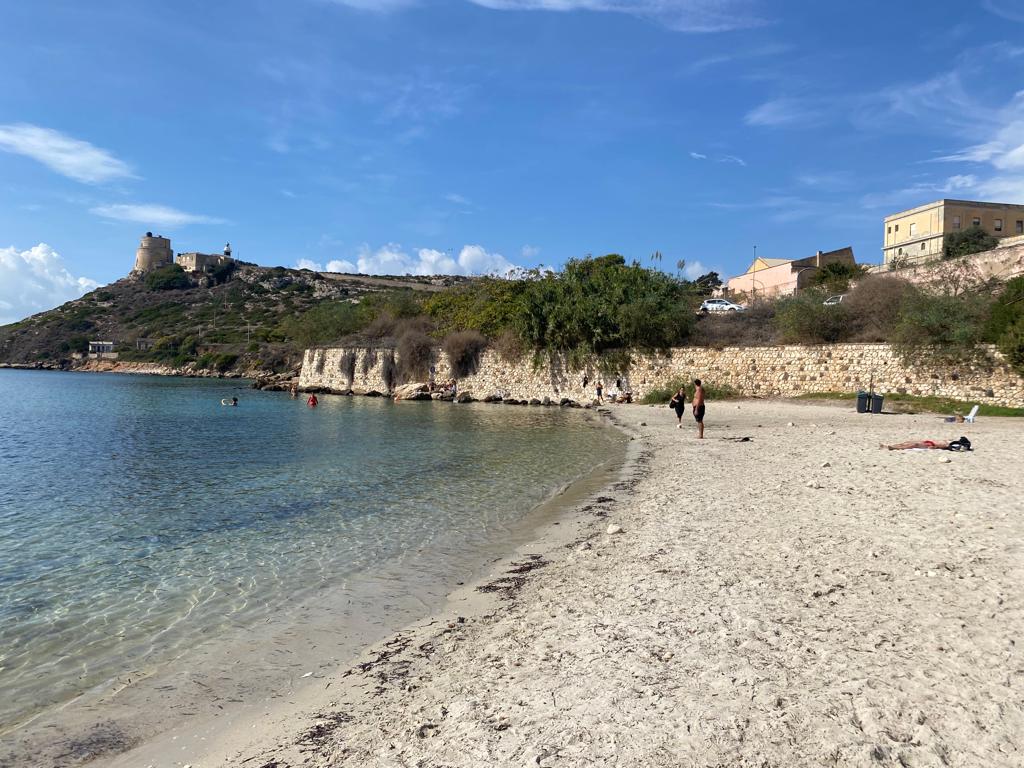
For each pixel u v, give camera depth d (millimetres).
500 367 54688
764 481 14797
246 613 8281
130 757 5027
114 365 123562
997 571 7637
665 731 4551
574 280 51312
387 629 7543
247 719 5555
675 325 46188
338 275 183625
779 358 40750
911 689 4941
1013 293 31891
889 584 7402
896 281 40625
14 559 10945
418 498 15516
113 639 7531
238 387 78125
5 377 102000
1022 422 26422
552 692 5363
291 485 17594
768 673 5332
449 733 4867
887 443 20391
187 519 13781
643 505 13180
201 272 169000
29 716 5773
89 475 19672
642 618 6859
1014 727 4375
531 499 15156
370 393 63156
